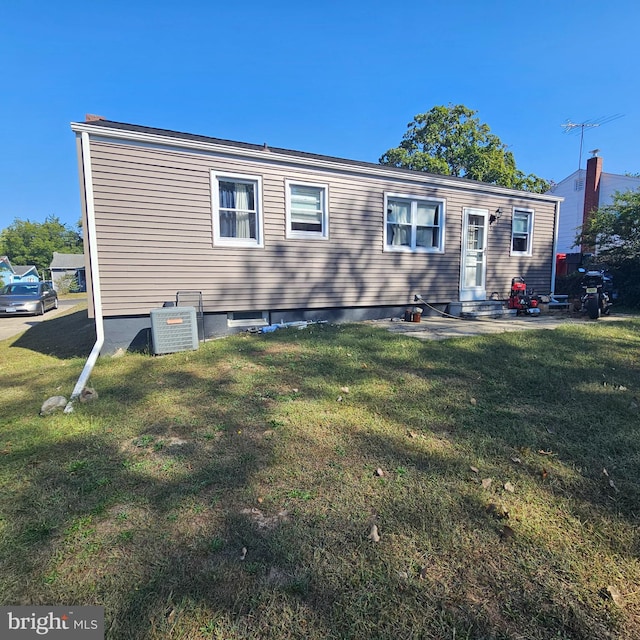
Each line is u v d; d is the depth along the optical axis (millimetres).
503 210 10852
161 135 6707
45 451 3068
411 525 2152
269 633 1568
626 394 4152
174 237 6992
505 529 2113
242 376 4895
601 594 1733
